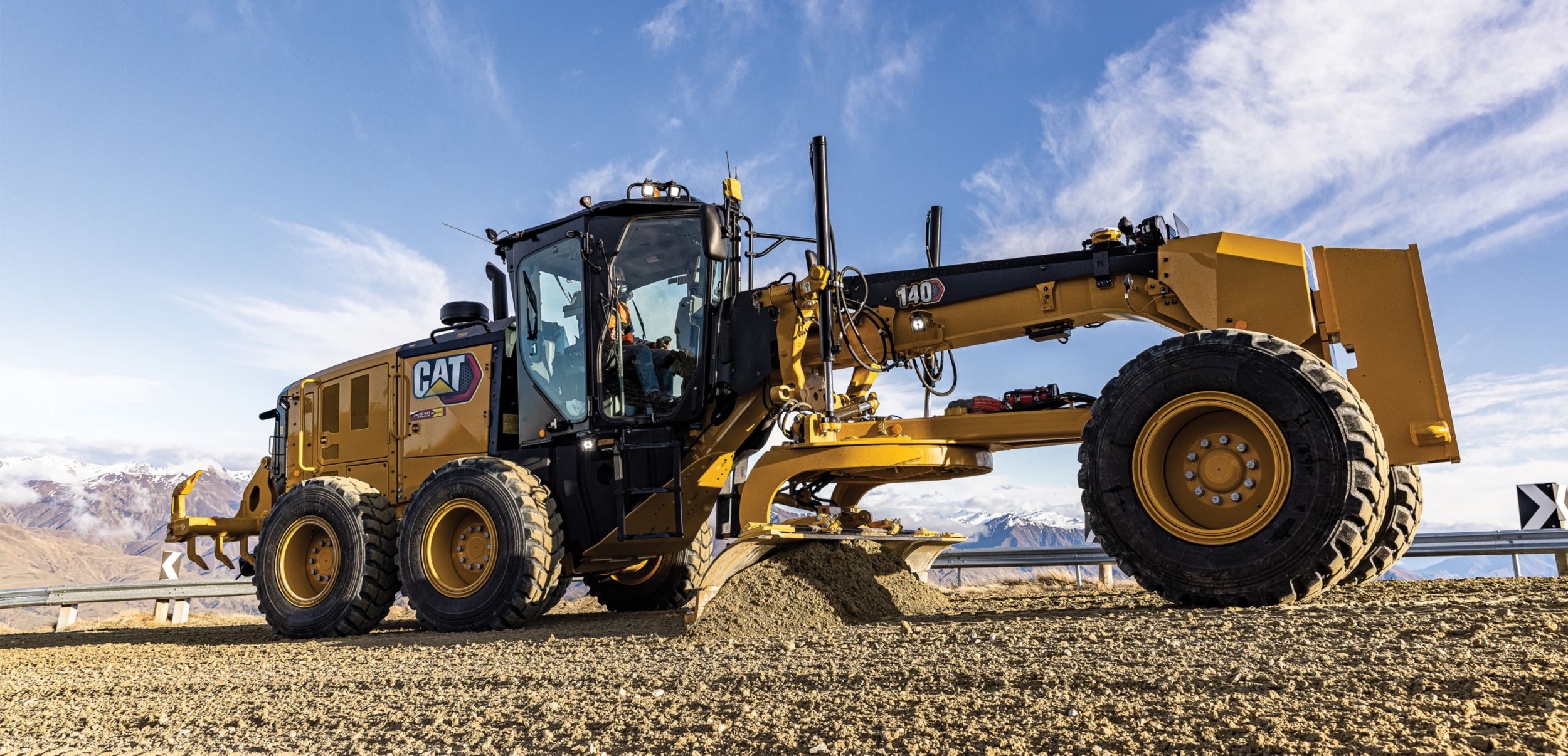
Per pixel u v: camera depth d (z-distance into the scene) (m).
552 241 6.89
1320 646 2.83
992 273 5.72
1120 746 2.06
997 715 2.42
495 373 7.24
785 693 2.94
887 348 6.01
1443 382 4.14
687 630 4.79
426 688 3.78
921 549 6.34
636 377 6.55
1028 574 10.98
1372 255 4.38
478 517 6.62
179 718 3.61
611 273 6.54
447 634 6.37
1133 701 2.41
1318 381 3.86
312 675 4.45
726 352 6.45
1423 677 2.33
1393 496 4.51
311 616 7.05
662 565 8.31
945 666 3.06
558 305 6.86
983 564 10.52
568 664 4.09
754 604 4.87
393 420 7.77
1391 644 2.78
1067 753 2.06
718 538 6.35
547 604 6.50
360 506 7.11
